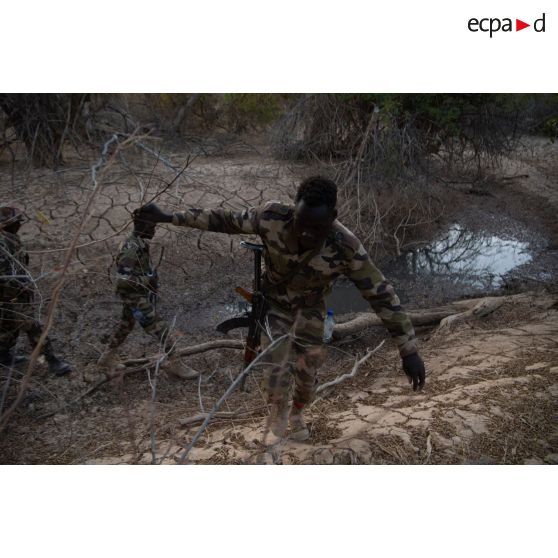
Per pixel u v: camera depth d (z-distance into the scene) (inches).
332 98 365.1
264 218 117.8
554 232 380.8
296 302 125.0
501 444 124.3
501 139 431.5
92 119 331.0
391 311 116.3
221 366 198.1
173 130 436.8
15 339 176.9
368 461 118.4
